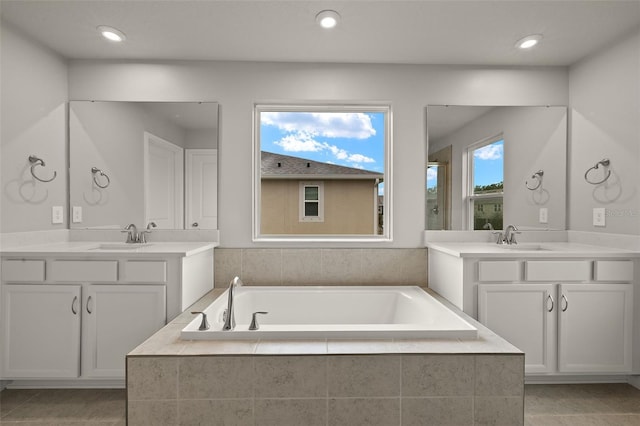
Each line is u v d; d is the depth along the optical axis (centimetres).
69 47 245
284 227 322
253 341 155
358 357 143
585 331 213
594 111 249
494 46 243
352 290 250
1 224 212
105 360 207
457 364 144
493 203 271
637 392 212
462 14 206
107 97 262
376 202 312
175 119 264
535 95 273
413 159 270
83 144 261
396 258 269
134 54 256
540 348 213
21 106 224
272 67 266
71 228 260
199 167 265
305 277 266
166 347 149
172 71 264
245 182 267
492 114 272
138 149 263
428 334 160
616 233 232
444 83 271
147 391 140
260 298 245
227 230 266
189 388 141
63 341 206
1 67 212
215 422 141
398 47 245
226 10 204
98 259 207
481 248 233
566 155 274
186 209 265
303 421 142
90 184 261
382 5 199
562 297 212
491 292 212
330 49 248
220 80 266
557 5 198
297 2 196
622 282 214
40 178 238
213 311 202
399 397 144
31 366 206
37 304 206
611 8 200
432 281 262
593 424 181
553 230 273
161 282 207
